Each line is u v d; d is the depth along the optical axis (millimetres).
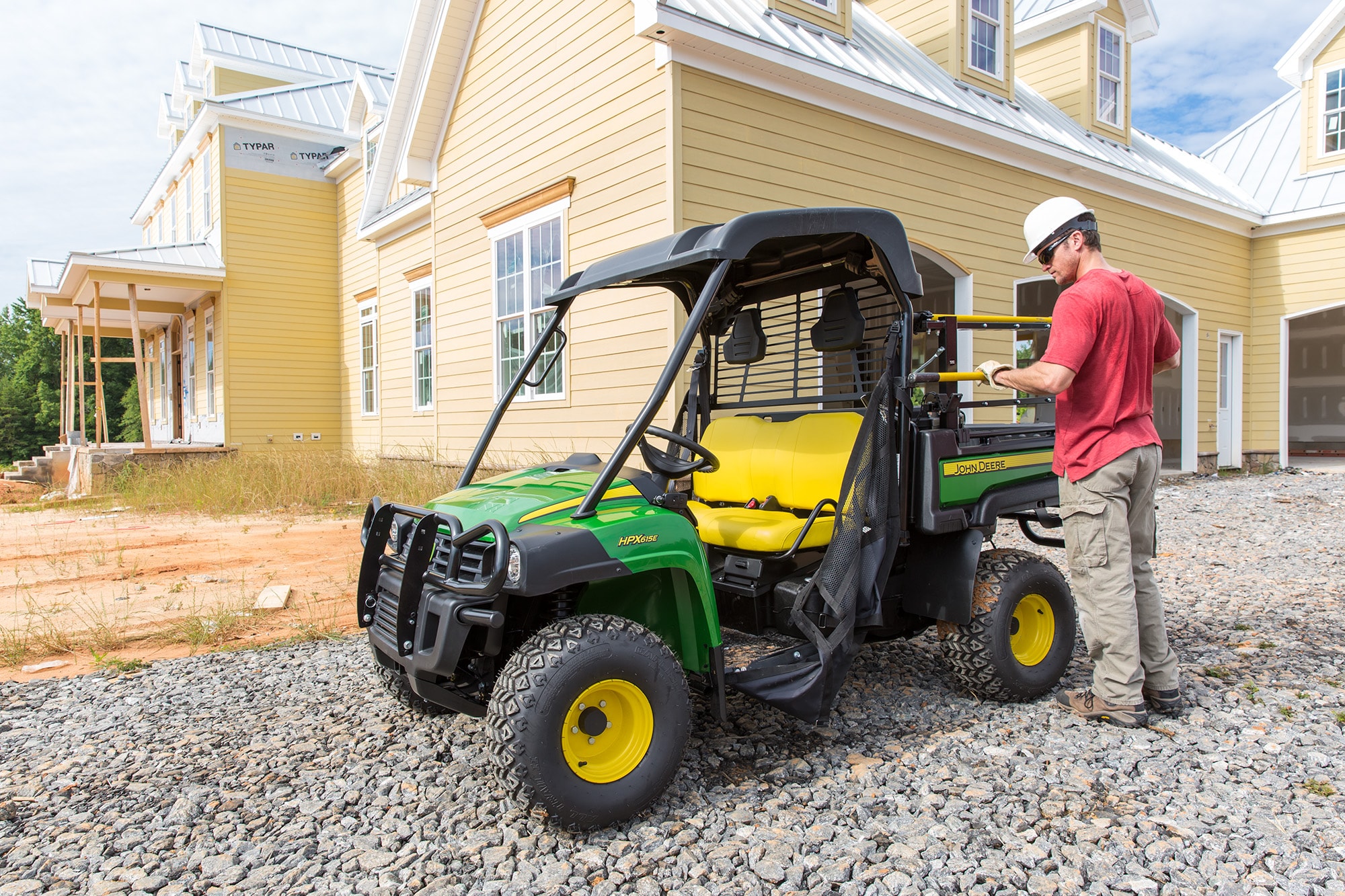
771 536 3516
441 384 11898
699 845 2635
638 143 7797
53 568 7129
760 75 7914
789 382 4309
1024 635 3947
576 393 8797
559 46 8992
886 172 9023
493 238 10422
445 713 3824
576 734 2729
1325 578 6312
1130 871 2449
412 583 2943
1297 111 16109
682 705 2861
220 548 7984
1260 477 14195
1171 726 3557
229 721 3789
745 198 7840
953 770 3146
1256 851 2549
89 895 2410
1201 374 13953
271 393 17219
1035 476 4031
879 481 3449
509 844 2672
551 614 3170
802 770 3166
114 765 3326
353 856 2611
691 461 3406
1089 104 12742
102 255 15195
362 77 16406
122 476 13016
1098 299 3426
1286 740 3367
